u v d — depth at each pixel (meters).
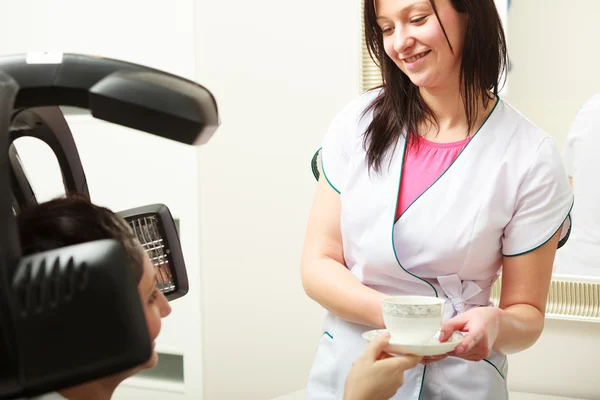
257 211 2.49
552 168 1.25
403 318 1.02
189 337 2.57
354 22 2.27
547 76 1.99
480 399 1.25
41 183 2.71
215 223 2.53
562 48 1.96
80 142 2.67
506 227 1.27
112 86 0.55
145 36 2.56
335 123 1.42
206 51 2.48
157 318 0.69
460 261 1.26
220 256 2.54
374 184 1.31
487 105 1.31
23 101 0.58
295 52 2.39
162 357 2.92
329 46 2.34
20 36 2.73
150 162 2.58
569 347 2.04
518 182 1.24
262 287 2.50
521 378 2.10
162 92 0.55
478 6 1.21
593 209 1.96
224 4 2.46
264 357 2.52
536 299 1.26
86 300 0.51
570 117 1.97
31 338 0.51
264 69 2.44
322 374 1.35
